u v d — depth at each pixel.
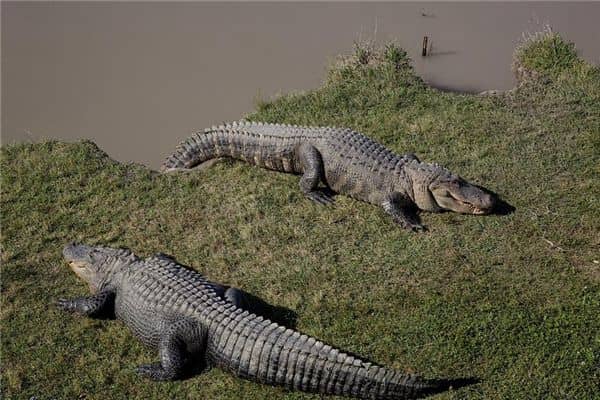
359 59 28.31
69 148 24.41
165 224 21.11
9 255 20.14
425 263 18.95
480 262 18.83
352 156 21.17
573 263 18.58
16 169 23.36
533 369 15.83
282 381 15.62
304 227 20.56
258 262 19.52
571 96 25.38
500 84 27.73
